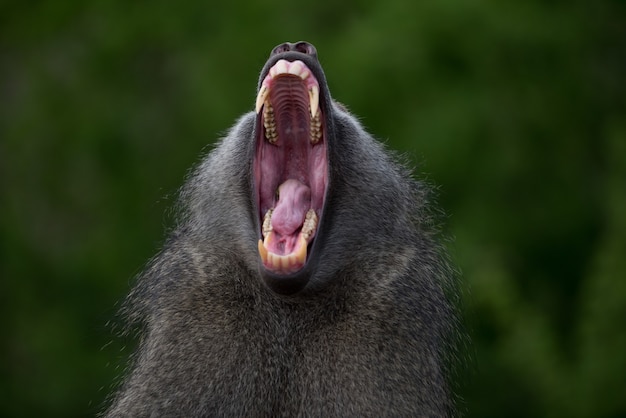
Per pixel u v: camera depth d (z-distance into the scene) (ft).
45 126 168.14
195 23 164.14
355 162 63.87
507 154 147.84
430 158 142.72
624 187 131.64
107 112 165.17
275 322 59.16
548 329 127.03
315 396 57.82
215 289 60.08
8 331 159.94
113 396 65.51
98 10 172.24
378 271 61.05
